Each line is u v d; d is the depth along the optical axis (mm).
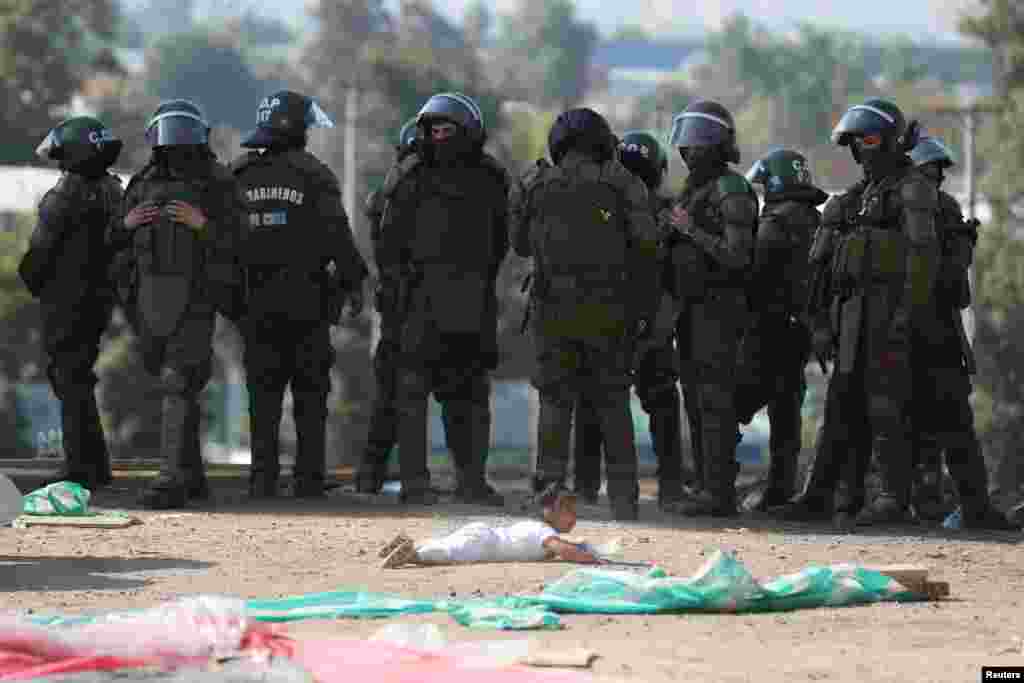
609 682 21547
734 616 27031
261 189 43156
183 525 37656
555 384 39625
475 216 42281
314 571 31031
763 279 43594
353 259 43625
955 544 37156
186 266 41469
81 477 44594
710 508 41875
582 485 44812
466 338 42500
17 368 186875
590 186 39219
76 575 30641
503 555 31844
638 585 27234
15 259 188375
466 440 43312
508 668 21922
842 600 28125
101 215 43406
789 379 44250
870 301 40750
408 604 26641
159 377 41719
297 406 44375
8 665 21922
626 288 39500
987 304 187625
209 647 22281
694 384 42781
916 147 42281
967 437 41531
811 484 42344
